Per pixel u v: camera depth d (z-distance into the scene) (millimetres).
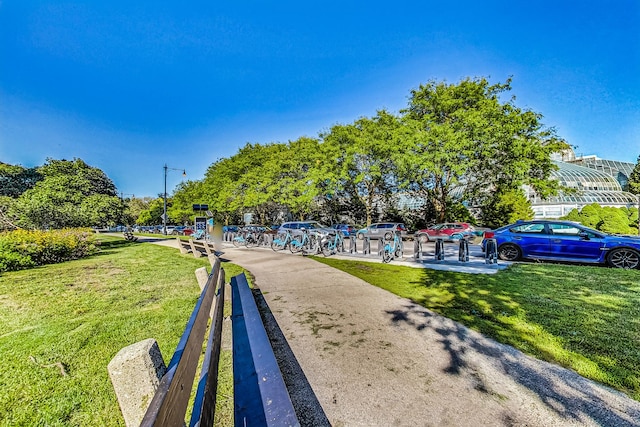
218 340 2584
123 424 2414
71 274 8430
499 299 5391
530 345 3623
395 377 3004
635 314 4523
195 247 12156
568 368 3113
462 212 26969
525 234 9734
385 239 10492
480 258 10422
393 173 22891
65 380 3000
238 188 32094
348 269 8719
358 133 23922
